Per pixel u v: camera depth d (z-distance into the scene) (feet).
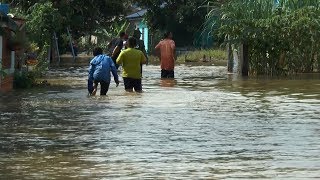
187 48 224.33
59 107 66.18
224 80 103.45
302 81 99.45
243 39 114.11
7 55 87.04
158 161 39.68
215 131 50.78
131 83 83.51
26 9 165.78
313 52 117.08
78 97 76.07
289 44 114.83
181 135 48.93
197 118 57.88
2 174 36.45
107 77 78.43
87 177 35.65
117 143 45.73
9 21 83.87
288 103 69.56
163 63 109.60
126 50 83.56
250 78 107.45
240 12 115.85
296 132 50.19
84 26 193.57
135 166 38.32
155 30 231.50
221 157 40.83
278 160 39.83
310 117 58.49
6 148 44.01
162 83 97.60
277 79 104.27
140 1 226.58
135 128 52.19
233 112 61.98
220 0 130.52
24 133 50.08
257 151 42.78
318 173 36.29
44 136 48.73
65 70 133.28
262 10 116.57
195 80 103.91
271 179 34.96
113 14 200.54
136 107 65.92
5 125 54.08
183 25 226.99
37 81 100.07
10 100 73.00
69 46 212.43
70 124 54.44
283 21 114.01
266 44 113.80
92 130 51.37
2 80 83.10
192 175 36.04
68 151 42.88
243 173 36.42
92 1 190.19
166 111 62.59
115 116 59.11
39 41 140.97
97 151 42.83
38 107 66.23
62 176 35.94
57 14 147.54
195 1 216.54
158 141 46.42
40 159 40.40
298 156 41.06
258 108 65.16
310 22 114.01
